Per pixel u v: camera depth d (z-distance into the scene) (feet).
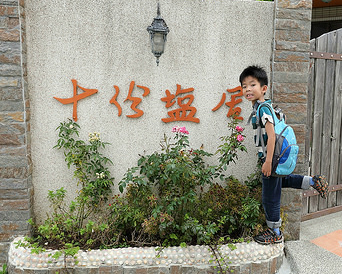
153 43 8.38
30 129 8.82
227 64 9.42
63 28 8.63
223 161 8.91
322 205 11.14
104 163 9.29
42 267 7.66
